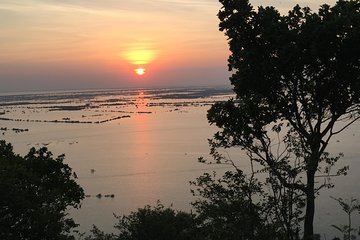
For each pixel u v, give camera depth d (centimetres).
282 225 1463
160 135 17162
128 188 8756
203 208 1594
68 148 14588
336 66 2011
